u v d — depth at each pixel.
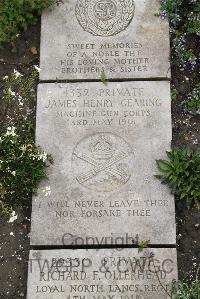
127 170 1.78
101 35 1.93
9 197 1.82
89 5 1.96
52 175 1.79
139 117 1.83
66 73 1.89
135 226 1.73
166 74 1.88
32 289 1.68
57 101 1.86
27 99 1.93
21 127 1.89
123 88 1.87
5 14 1.95
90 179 1.78
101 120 1.84
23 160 1.81
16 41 1.98
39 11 1.95
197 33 1.93
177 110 1.90
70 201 1.76
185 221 1.79
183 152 1.79
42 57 1.91
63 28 1.94
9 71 1.96
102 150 1.80
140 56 1.90
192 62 1.92
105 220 1.74
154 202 1.75
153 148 1.80
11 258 1.78
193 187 1.76
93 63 1.90
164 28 1.93
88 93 1.87
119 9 1.95
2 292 1.75
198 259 1.75
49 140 1.82
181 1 1.95
